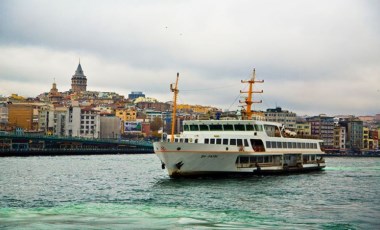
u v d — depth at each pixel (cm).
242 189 7169
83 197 6562
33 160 17812
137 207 5550
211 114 10356
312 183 8406
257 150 9006
